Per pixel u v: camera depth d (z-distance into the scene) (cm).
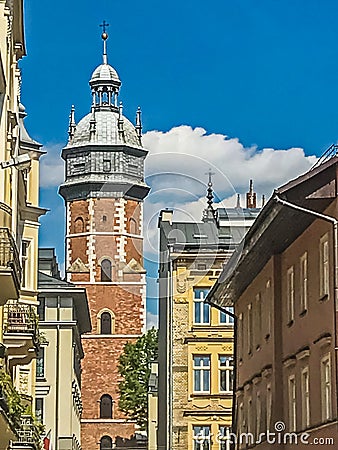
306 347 3102
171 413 5547
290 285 3391
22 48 2880
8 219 2067
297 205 2953
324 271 2953
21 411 2327
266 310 3666
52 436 6209
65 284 6275
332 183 2908
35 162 4088
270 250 3494
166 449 5559
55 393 6244
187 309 5547
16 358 2884
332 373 2830
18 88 2952
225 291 4209
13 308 2831
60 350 6284
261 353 3709
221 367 5588
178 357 5588
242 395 4169
